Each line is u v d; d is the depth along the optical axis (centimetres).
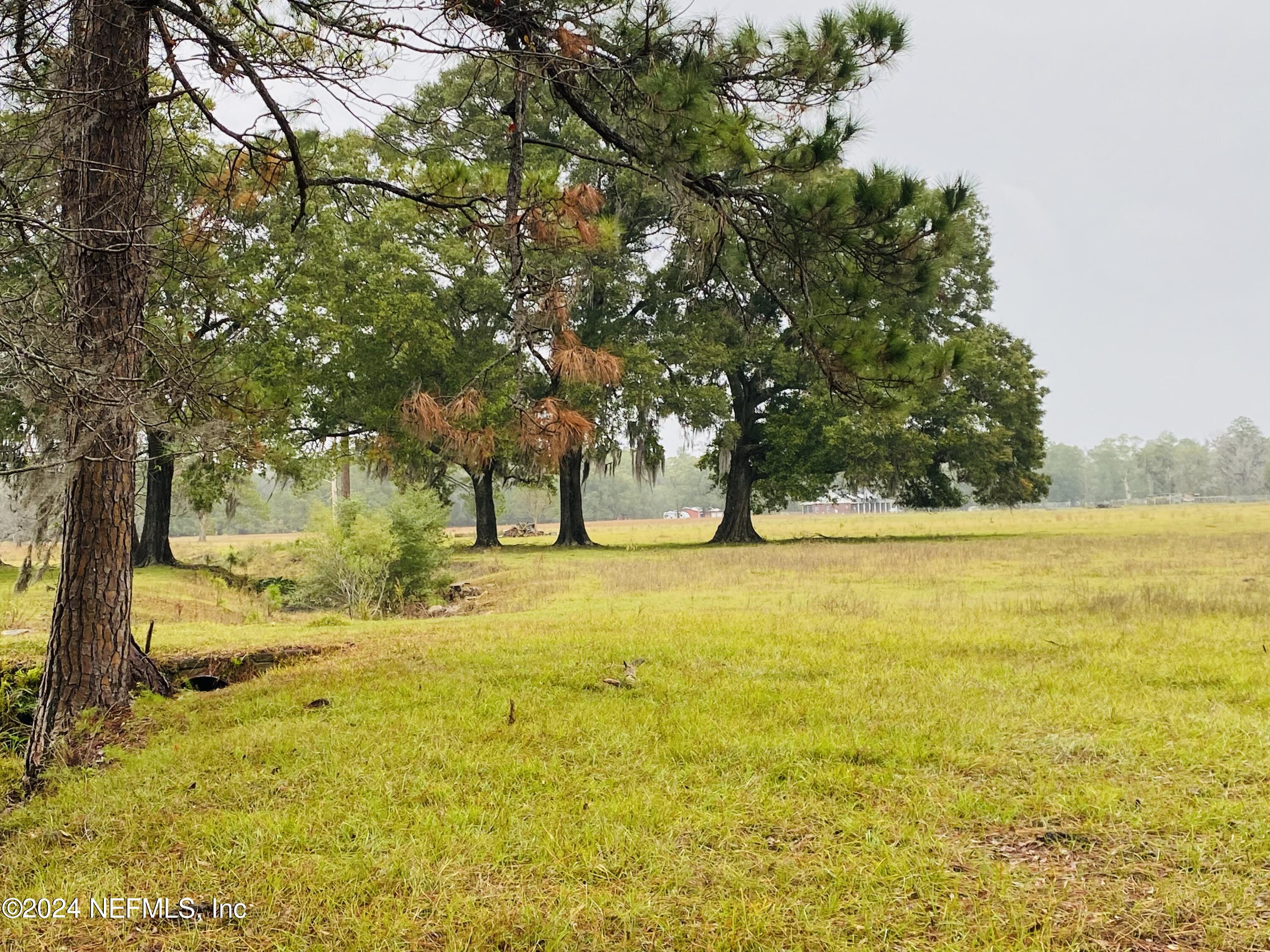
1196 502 13662
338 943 394
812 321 813
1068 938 370
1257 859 432
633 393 3488
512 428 708
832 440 3603
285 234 2611
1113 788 525
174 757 652
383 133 704
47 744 698
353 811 532
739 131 702
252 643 1132
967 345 776
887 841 471
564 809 523
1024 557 2547
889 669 872
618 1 680
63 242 636
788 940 380
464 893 428
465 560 3231
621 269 3419
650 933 391
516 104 736
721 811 513
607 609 1532
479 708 748
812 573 2195
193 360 698
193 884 457
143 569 2733
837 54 716
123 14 668
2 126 558
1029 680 809
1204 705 707
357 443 3156
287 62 579
